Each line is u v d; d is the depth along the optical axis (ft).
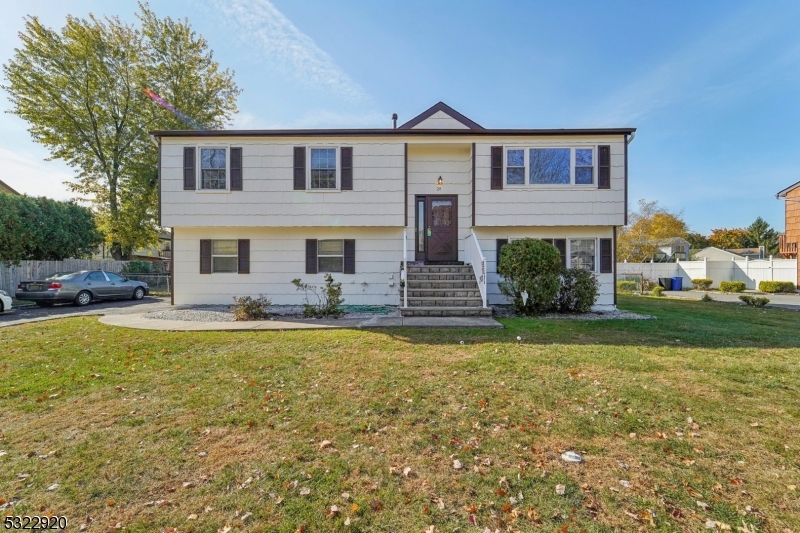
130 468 8.74
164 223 35.86
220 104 76.95
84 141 66.18
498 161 35.73
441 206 39.01
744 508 7.35
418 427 10.72
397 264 38.37
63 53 62.34
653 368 15.81
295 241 38.34
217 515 7.22
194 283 38.27
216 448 9.63
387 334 22.52
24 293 39.14
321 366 16.35
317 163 36.50
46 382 14.51
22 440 10.08
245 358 17.67
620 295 58.90
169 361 17.34
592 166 35.58
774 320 28.89
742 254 126.41
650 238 107.14
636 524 6.91
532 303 30.58
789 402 12.35
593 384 13.99
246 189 36.14
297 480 8.29
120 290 46.11
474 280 33.53
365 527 6.91
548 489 7.93
